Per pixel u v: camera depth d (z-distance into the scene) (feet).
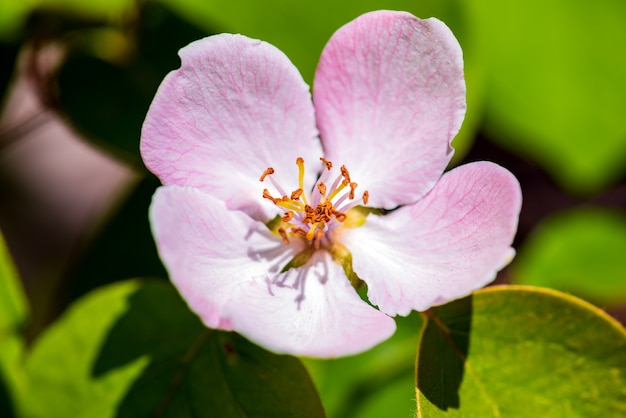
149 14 0.79
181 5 0.78
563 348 0.63
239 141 0.66
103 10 0.80
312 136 0.67
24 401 0.68
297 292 0.66
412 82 0.65
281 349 0.59
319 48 0.77
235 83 0.65
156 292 0.68
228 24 0.78
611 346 0.63
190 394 0.66
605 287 0.89
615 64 0.88
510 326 0.64
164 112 0.63
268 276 0.66
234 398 0.66
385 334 0.60
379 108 0.66
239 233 0.66
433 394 0.62
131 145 0.78
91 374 0.67
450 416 0.63
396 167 0.66
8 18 0.80
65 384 0.68
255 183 0.67
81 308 0.67
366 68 0.65
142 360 0.67
